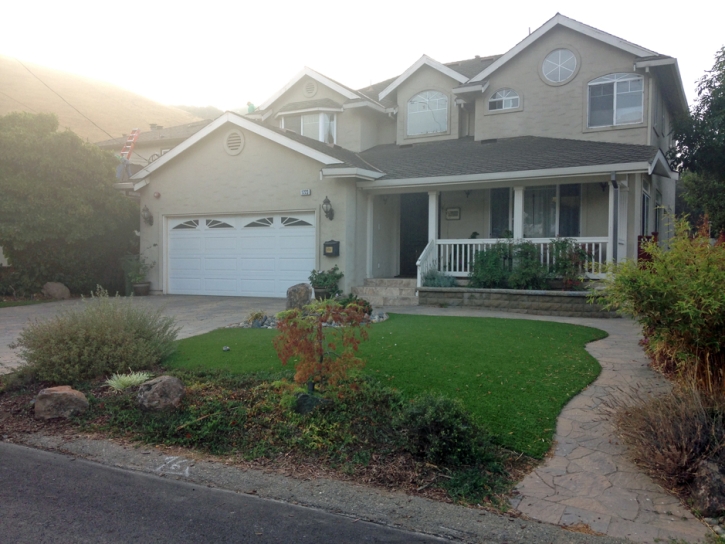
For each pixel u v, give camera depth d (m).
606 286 6.64
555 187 15.15
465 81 17.75
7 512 4.19
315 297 14.32
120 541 3.77
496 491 4.56
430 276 14.12
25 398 6.88
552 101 16.27
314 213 15.20
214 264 16.59
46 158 16.09
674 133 17.34
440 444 4.92
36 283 16.66
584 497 4.44
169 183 16.97
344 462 5.10
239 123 15.74
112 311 8.02
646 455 4.69
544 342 8.73
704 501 4.17
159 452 5.50
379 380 6.68
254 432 5.71
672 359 6.63
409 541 3.87
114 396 6.70
